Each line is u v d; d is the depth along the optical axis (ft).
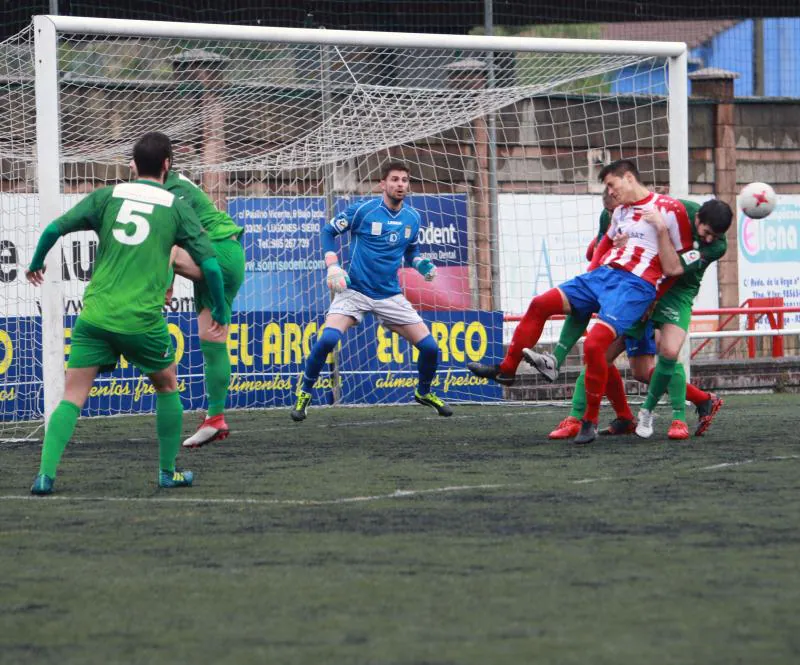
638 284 80.74
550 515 55.36
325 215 133.90
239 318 122.83
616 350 87.35
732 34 203.31
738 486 63.72
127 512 58.03
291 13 178.70
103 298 63.00
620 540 49.19
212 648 34.88
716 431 92.63
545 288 154.81
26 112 121.39
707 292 175.52
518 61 145.38
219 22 175.83
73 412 65.10
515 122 153.48
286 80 134.00
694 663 32.81
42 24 93.66
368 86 128.88
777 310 147.54
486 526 52.75
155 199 63.31
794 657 33.30
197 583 42.75
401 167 99.76
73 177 130.52
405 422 105.91
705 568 43.91
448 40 109.81
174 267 81.46
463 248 141.18
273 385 124.36
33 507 59.82
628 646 34.45
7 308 115.55
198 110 131.34
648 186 168.04
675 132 117.50
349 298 101.24
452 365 128.77
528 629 36.32
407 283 140.05
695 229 82.53
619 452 79.71
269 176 134.62
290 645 35.04
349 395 126.31
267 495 63.16
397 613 38.34
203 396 121.29
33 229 122.72
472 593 40.73
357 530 52.39
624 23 193.88
